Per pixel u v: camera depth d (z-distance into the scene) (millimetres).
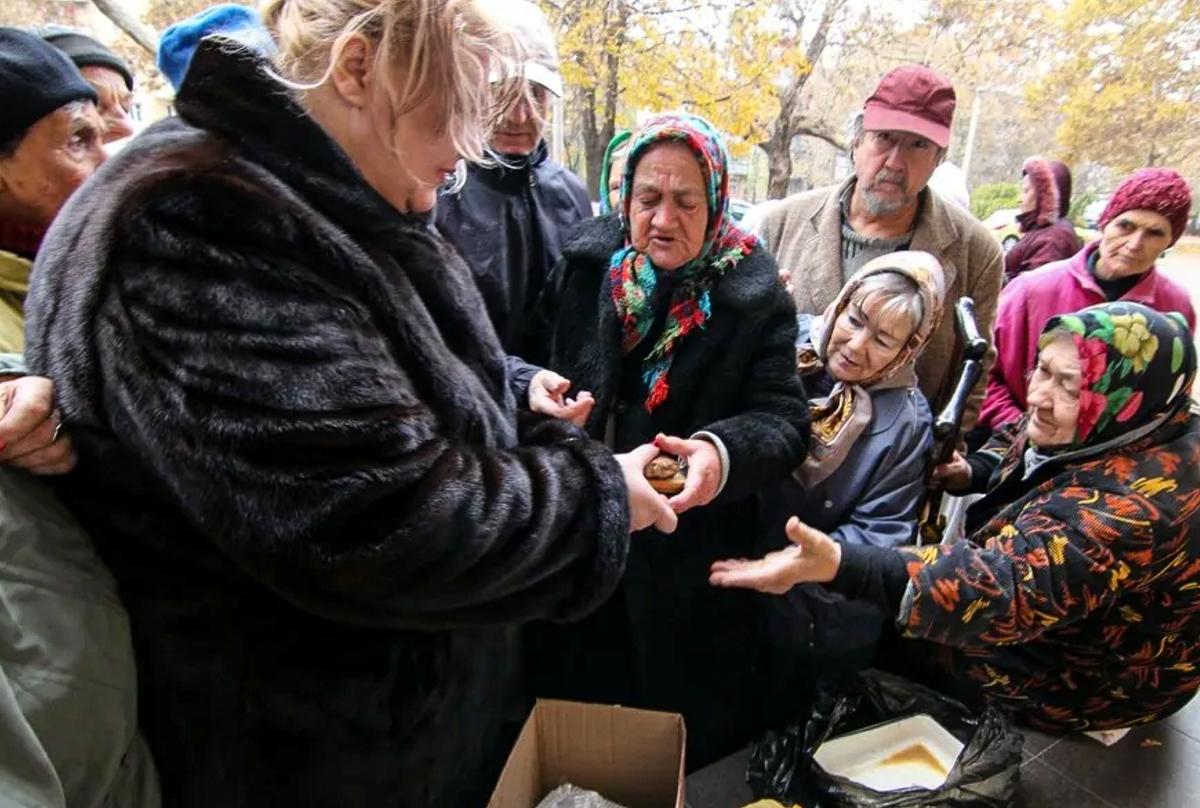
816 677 1416
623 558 737
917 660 1592
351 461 565
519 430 973
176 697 702
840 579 1094
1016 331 2037
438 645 793
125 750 674
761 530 1329
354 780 757
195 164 583
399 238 698
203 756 720
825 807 1181
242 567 596
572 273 1277
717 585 1181
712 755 1406
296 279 568
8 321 989
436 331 720
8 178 1055
